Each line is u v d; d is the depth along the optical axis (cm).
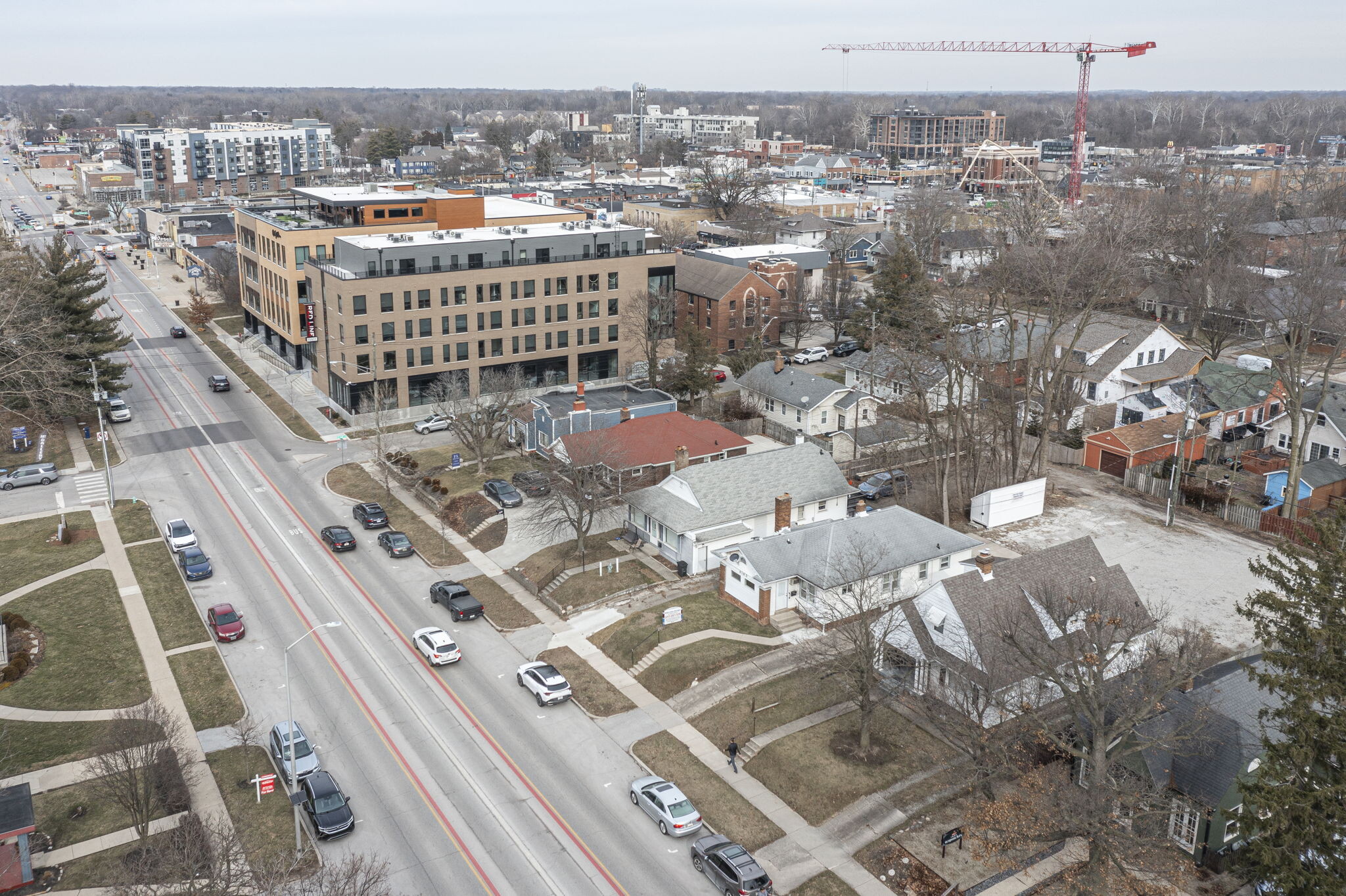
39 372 8619
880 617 5394
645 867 4219
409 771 4838
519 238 10425
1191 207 14925
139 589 6606
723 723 5184
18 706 5331
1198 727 4162
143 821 4169
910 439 8769
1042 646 4869
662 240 15825
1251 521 7525
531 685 5475
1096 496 8212
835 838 4375
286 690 5497
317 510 7950
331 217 12225
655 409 9038
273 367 11925
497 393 9081
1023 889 4081
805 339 13212
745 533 6981
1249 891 4059
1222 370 9838
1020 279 10519
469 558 7162
